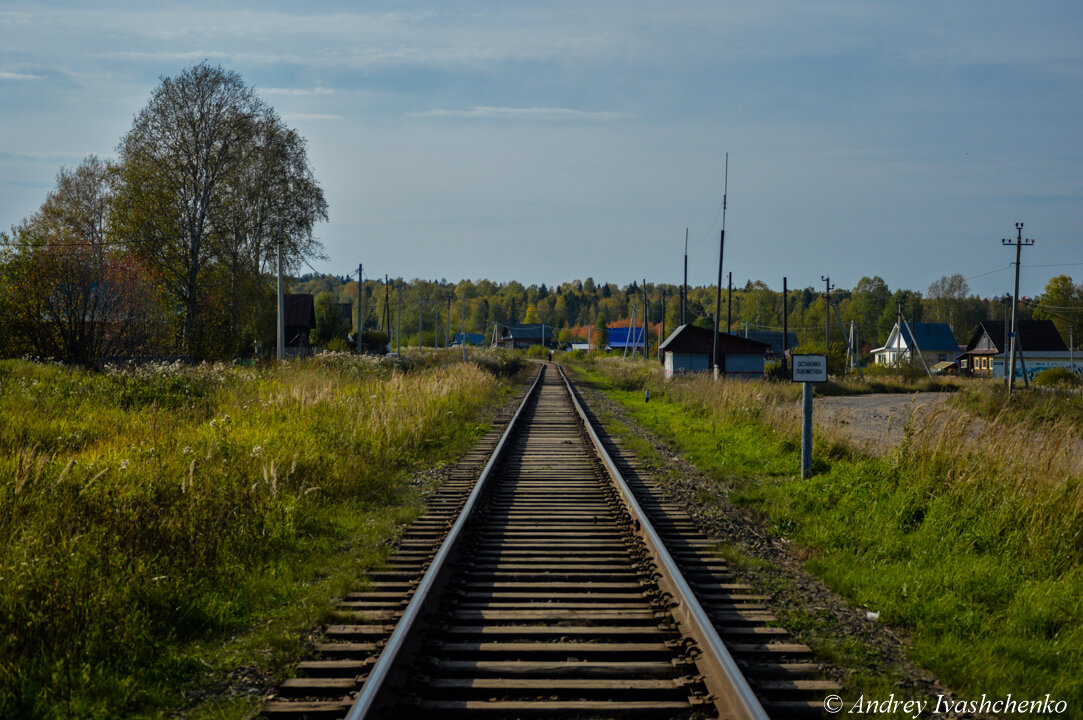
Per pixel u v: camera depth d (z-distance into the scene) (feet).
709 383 91.76
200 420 49.14
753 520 31.89
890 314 457.68
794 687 15.42
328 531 28.17
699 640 17.01
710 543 27.14
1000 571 23.41
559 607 20.03
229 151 131.75
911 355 337.31
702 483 39.58
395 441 47.34
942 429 36.86
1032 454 33.45
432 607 19.51
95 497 26.00
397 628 16.52
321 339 209.46
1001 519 27.37
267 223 141.90
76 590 18.25
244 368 81.92
